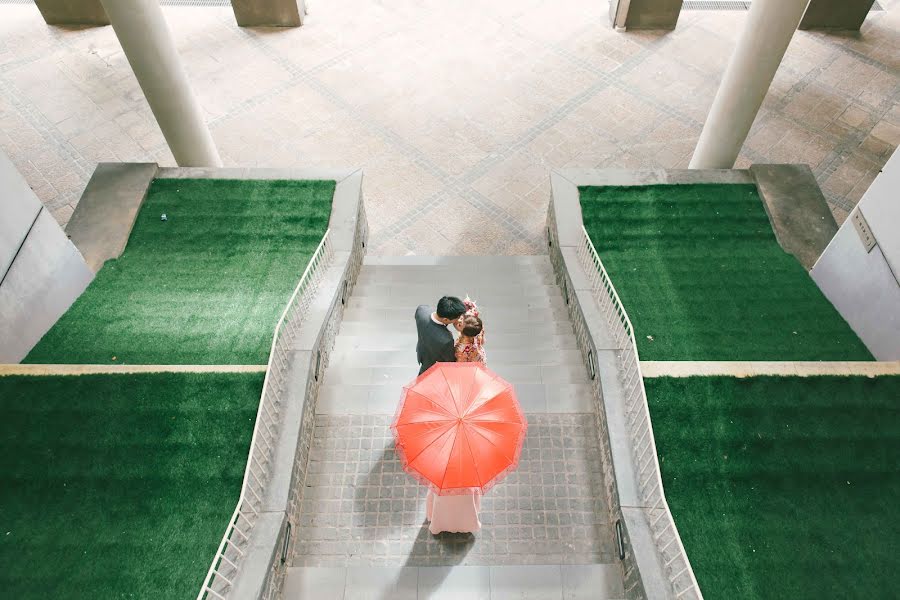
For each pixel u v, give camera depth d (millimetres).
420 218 11586
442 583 5582
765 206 9820
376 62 14289
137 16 8766
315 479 6402
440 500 5340
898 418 6598
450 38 14828
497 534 5992
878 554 5652
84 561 5457
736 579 5465
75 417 6477
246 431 6293
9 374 6828
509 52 14508
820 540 5727
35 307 7746
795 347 7840
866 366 6984
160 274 8867
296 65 14234
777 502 5953
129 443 6242
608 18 15250
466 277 10008
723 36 14867
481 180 12164
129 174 10148
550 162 12430
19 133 12695
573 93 13633
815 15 14398
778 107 13062
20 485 5980
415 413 4730
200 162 10852
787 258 9148
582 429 6781
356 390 7109
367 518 6113
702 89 13742
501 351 7859
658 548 5434
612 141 12766
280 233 9492
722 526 5773
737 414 6578
